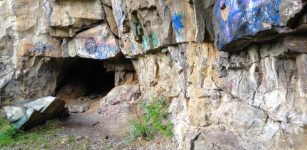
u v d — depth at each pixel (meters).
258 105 6.51
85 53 15.27
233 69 7.17
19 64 16.16
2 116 14.48
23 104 14.45
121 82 15.27
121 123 12.68
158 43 10.16
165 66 10.76
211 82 7.91
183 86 9.21
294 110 5.68
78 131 12.42
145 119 11.24
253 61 6.52
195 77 8.46
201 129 8.12
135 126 10.85
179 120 9.38
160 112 10.60
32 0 15.79
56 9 15.17
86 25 15.15
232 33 6.15
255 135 6.60
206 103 8.10
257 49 6.34
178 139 8.97
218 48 6.91
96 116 14.03
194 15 7.74
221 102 7.75
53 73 17.17
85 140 11.42
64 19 15.12
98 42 14.80
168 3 8.55
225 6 6.38
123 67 14.99
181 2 8.13
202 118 8.14
